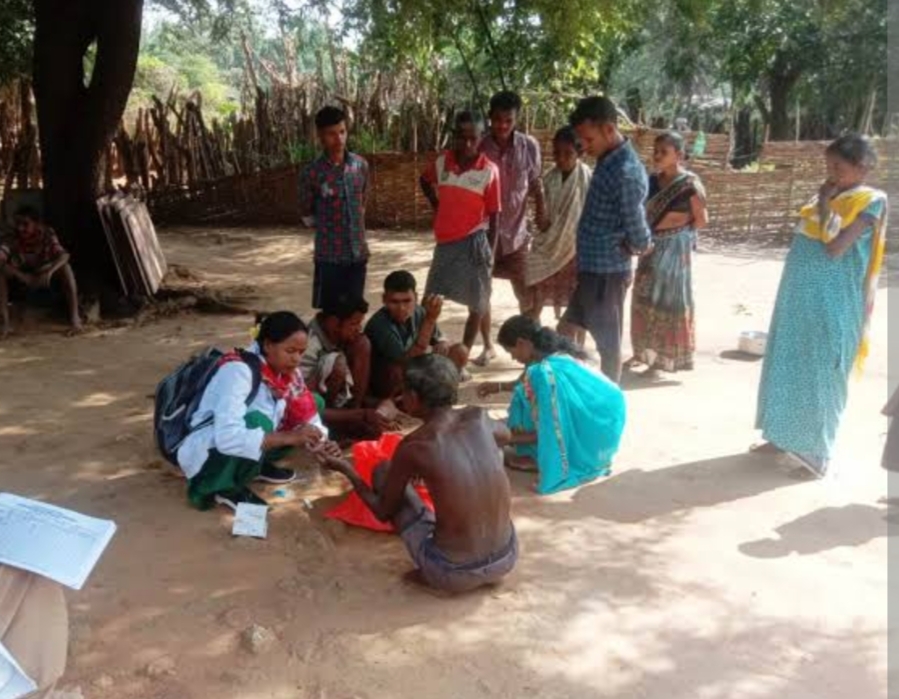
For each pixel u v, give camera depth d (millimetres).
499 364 6789
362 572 3828
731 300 9023
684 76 23172
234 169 14398
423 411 3699
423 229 13758
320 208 6457
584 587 3719
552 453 4602
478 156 6184
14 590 1974
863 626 3436
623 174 5125
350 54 15703
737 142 23938
